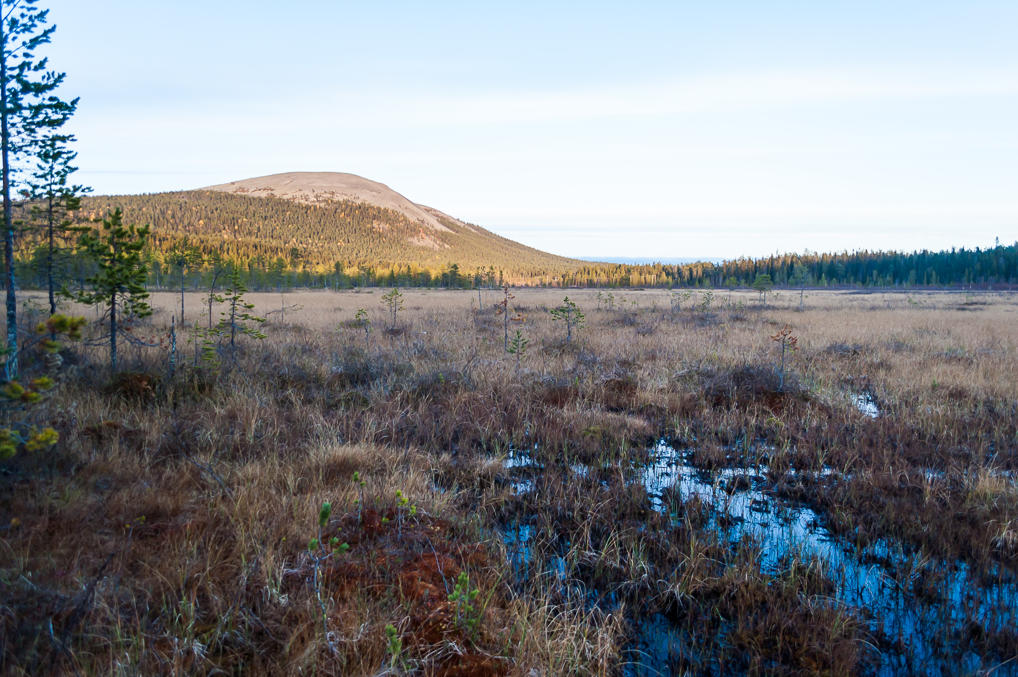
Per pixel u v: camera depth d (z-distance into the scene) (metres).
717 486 5.71
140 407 6.59
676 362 10.77
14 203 7.96
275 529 3.91
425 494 4.83
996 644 3.28
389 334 15.30
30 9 6.67
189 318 19.08
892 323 19.92
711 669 3.10
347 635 2.87
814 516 5.05
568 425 7.30
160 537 3.75
